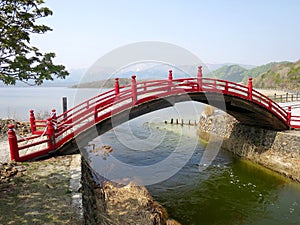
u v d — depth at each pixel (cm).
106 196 868
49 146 828
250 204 1038
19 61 639
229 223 894
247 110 1381
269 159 1425
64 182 623
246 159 1625
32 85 694
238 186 1219
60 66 727
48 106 2389
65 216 479
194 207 1003
